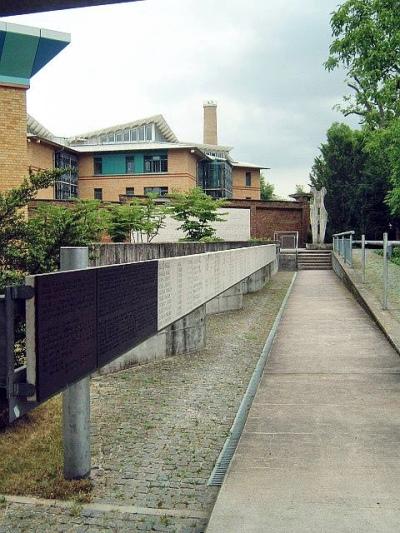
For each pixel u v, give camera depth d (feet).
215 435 18.49
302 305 49.16
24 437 17.65
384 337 33.58
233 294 46.80
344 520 11.75
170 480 14.85
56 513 12.98
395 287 50.57
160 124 196.85
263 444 16.56
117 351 14.69
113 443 17.71
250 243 61.82
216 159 186.80
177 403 22.12
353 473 14.28
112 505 13.34
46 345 11.09
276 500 12.75
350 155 139.13
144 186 172.35
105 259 35.06
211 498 13.75
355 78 83.66
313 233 112.16
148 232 77.36
